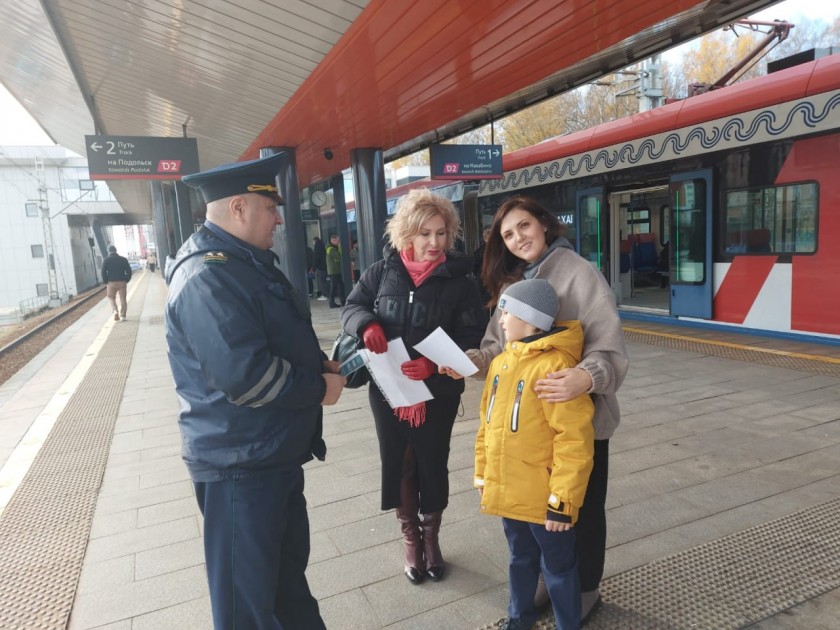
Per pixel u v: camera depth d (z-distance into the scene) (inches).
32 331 616.1
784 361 244.8
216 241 69.1
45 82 315.0
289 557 77.0
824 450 153.9
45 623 99.7
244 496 68.2
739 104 293.1
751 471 143.6
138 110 344.2
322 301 610.5
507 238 88.0
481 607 97.5
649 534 117.3
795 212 275.4
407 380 94.0
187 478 159.2
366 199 370.6
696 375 234.1
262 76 235.5
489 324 97.1
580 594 83.5
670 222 341.7
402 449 102.3
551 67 221.0
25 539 129.4
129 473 165.2
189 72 251.6
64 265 1627.7
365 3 162.6
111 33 221.9
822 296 267.9
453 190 562.3
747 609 93.6
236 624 69.2
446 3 158.9
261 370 63.7
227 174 69.0
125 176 314.0
